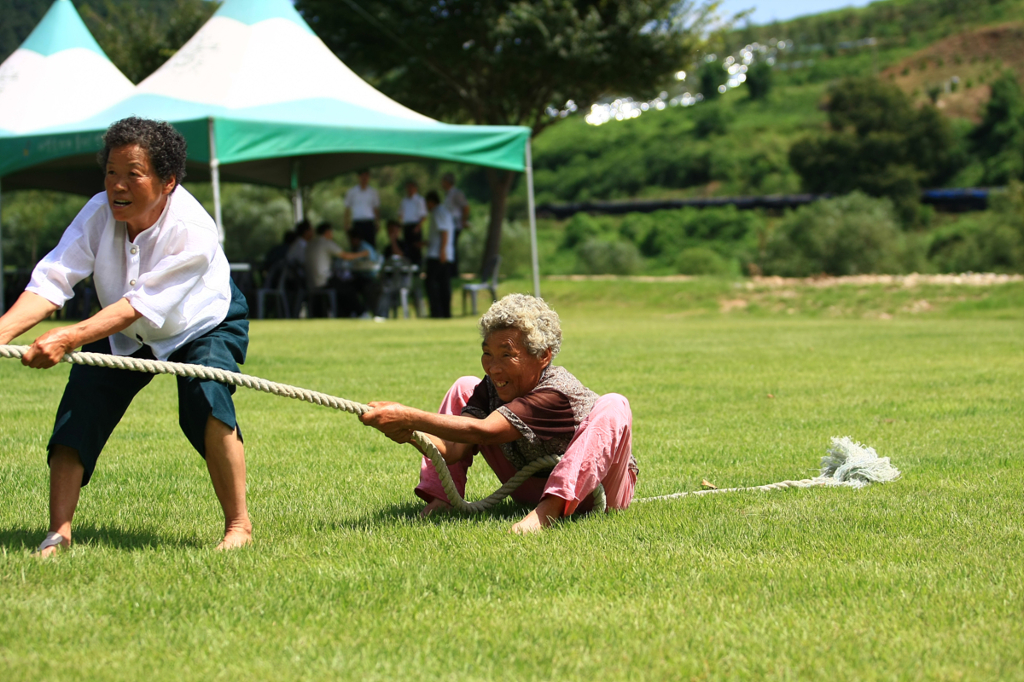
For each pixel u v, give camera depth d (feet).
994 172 268.21
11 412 30.89
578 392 17.26
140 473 21.94
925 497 19.40
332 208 149.48
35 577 13.29
